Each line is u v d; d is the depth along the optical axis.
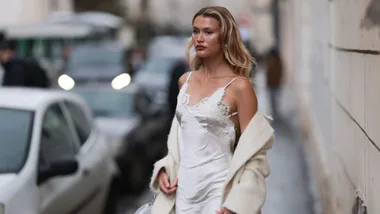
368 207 5.54
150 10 67.50
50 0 45.34
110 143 12.20
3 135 7.95
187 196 5.16
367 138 5.58
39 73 12.92
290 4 33.56
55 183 7.86
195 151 5.11
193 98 5.17
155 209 5.32
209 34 5.12
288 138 18.05
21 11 41.78
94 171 9.09
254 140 4.98
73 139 8.98
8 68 12.77
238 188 4.91
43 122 8.30
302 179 12.93
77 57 25.97
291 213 10.64
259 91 31.34
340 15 8.02
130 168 12.11
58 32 33.81
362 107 5.88
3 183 7.07
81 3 57.91
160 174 5.36
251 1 62.72
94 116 13.80
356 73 6.32
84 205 8.74
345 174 7.41
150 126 13.66
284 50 40.72
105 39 39.88
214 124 5.06
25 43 33.81
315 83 14.42
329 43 9.80
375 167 5.14
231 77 5.15
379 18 4.86
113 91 14.58
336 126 8.62
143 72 26.86
